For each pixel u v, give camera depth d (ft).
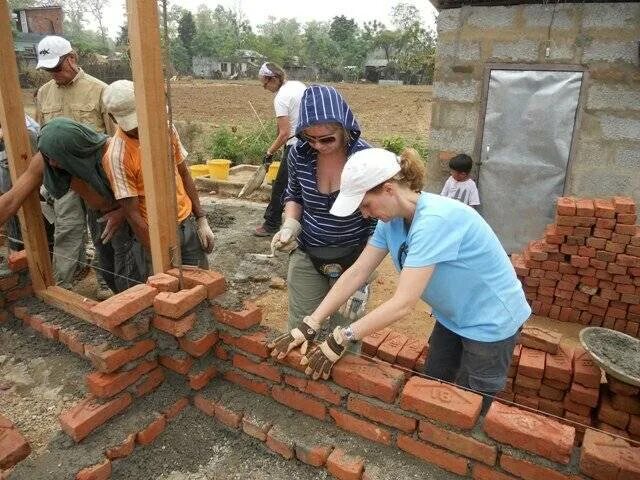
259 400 8.46
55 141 9.00
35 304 10.91
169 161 8.42
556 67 18.01
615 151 17.99
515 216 20.20
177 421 8.48
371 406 7.32
